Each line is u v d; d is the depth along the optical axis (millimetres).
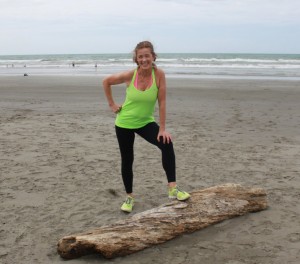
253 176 5891
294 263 3426
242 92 17109
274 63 49688
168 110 12477
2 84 21156
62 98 15406
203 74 29109
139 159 6797
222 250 3672
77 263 3479
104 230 3662
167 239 3818
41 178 5734
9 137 8297
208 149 7512
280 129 9594
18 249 3717
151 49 3924
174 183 4184
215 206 4199
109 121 10344
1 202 4836
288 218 4348
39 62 63031
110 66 45438
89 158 6785
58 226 4199
